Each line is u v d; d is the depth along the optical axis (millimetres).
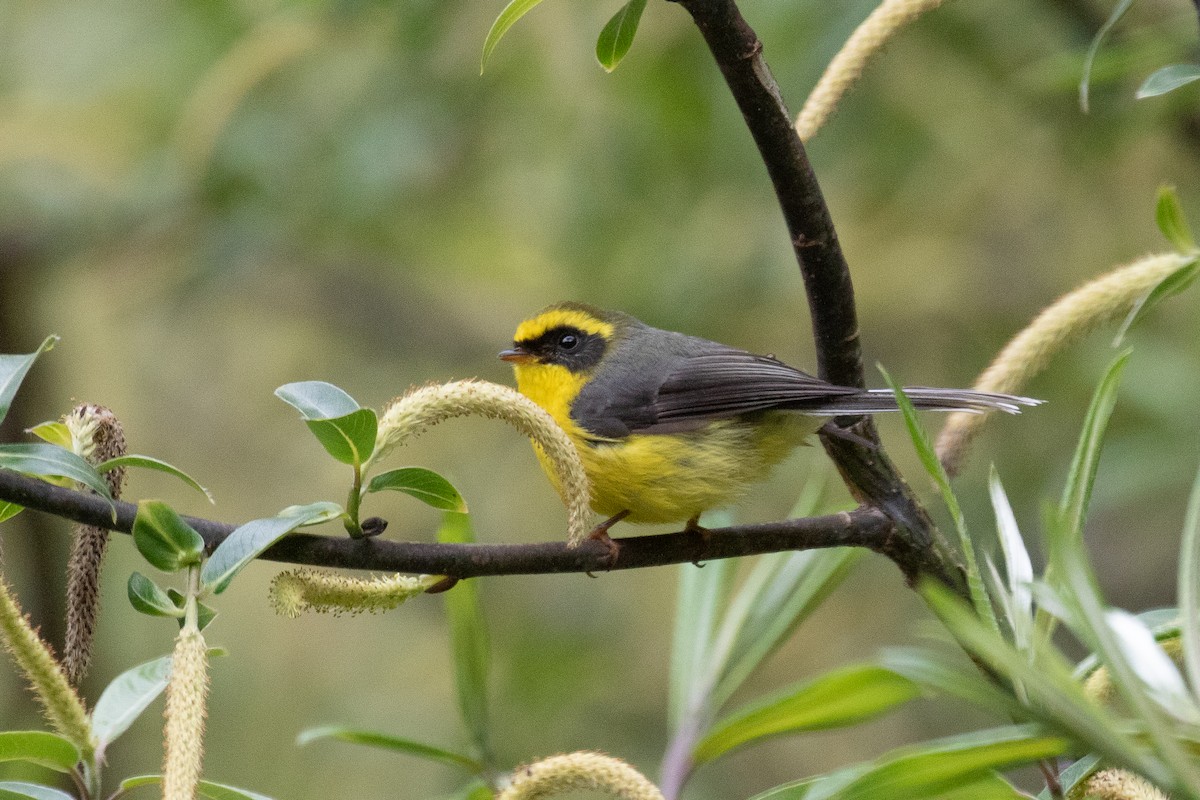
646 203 13281
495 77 13148
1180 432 11133
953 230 13703
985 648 3369
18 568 12516
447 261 14773
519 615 13984
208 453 14562
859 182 13125
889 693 5348
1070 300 5969
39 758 4641
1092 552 13133
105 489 4559
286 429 14734
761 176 12430
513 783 4598
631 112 12898
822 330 6145
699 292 13000
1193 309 12273
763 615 6418
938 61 12664
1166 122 11219
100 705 5074
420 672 13688
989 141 12641
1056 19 11781
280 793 12875
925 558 6090
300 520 4664
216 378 14969
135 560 13047
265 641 13641
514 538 14250
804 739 13242
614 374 8430
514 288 14992
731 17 5129
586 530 5422
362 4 12258
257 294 15289
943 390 6320
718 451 8133
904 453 12984
